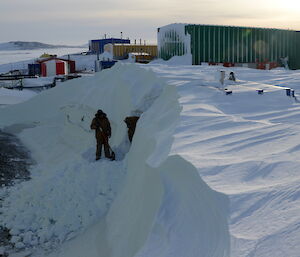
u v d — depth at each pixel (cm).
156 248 377
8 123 1861
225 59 2962
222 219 299
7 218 782
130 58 4712
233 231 271
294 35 3216
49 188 859
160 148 585
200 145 509
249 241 253
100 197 796
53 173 955
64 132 1516
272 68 3098
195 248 330
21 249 676
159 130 762
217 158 436
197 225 355
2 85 3938
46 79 4300
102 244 625
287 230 257
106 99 1436
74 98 1741
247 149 474
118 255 530
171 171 461
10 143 1509
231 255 243
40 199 827
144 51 5997
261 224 273
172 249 352
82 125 1415
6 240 709
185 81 1149
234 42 2973
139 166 709
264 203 304
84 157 1062
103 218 745
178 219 394
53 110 1916
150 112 1002
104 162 948
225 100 897
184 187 420
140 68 1512
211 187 345
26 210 803
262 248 242
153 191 499
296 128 573
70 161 1113
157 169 495
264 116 721
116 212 696
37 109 1977
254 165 402
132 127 1079
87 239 675
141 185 589
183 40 2923
